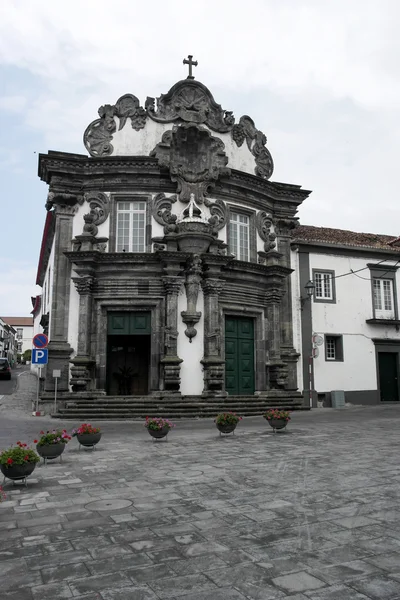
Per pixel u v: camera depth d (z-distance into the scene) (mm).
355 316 23969
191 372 19094
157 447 10820
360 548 4734
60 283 19047
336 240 24906
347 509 6023
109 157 19562
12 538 5086
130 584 3988
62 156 19375
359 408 21953
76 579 4094
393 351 24641
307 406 20781
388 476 7777
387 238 28016
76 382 18141
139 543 4902
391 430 13555
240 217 21828
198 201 20266
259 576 4117
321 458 9328
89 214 19438
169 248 19375
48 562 4457
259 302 21328
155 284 19250
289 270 21688
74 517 5781
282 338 22000
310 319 22953
